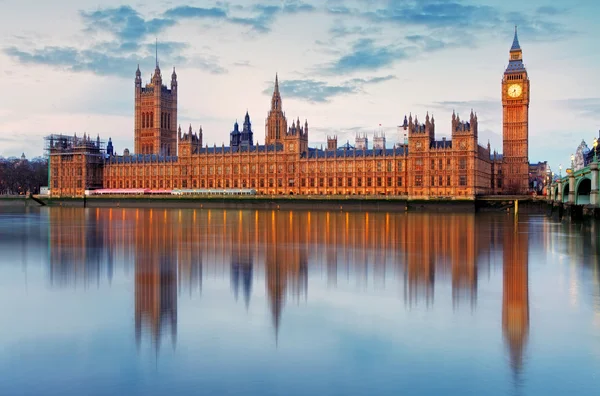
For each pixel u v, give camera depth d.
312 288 54.06
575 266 65.38
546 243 88.69
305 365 33.72
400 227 126.00
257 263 69.25
